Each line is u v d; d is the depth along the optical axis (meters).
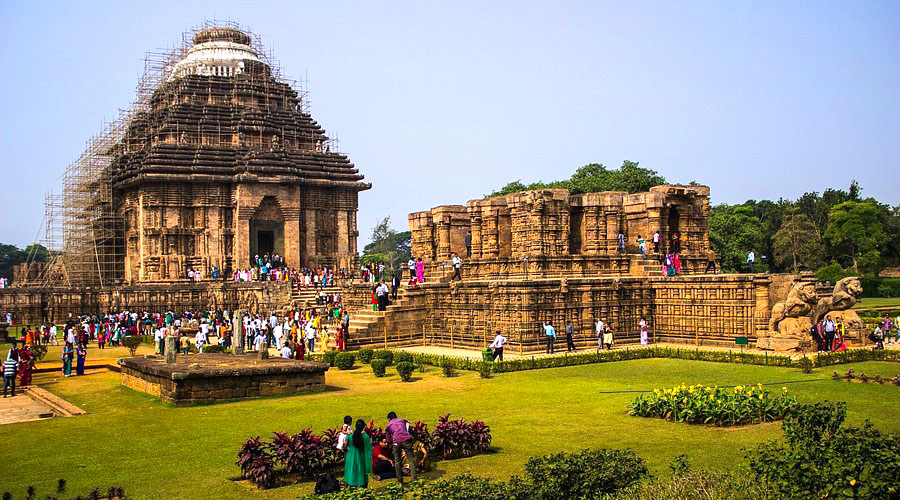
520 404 28.73
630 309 49.09
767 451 15.09
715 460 19.59
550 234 52.72
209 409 28.53
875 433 14.99
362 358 42.69
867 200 109.75
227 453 22.08
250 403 29.61
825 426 17.38
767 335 42.88
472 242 58.53
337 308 59.12
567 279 46.53
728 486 14.41
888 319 46.31
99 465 21.00
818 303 42.56
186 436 24.22
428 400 29.91
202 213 77.88
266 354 36.19
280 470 19.73
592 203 55.16
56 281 86.62
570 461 16.30
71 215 85.31
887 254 108.94
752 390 25.11
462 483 15.34
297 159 82.56
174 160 77.31
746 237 91.75
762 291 44.03
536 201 52.12
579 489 15.54
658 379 33.91
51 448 23.08
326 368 32.50
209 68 88.38
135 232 79.56
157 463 21.11
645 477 16.34
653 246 53.62
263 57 94.00
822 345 41.00
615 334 48.38
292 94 90.56
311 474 19.83
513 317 45.62
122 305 68.00
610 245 55.66
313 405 29.05
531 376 35.97
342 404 29.19
